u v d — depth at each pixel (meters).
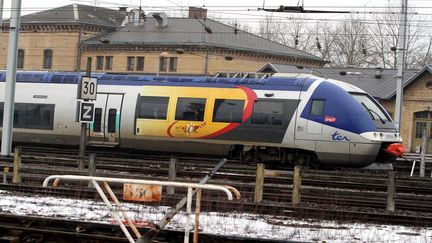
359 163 35.69
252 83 37.59
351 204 24.64
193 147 38.56
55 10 94.19
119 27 92.88
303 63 92.81
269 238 17.66
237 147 37.69
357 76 80.69
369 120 35.41
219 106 37.69
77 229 18.16
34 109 42.25
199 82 38.69
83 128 28.56
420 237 18.70
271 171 30.25
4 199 23.45
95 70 90.31
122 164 35.06
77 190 24.86
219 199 23.03
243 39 87.75
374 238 18.41
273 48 89.19
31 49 93.75
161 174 30.78
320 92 36.00
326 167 36.72
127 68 88.50
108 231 18.11
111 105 40.12
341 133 35.31
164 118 38.81
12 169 29.81
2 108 43.91
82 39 91.25
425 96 74.44
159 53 86.31
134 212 21.27
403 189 28.81
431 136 74.06
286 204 23.23
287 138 36.31
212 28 87.75
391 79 78.88
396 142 36.31
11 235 17.72
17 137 42.81
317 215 21.84
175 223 19.59
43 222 18.78
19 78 43.28
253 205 22.53
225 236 17.06
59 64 91.94
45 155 37.81
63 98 41.59
